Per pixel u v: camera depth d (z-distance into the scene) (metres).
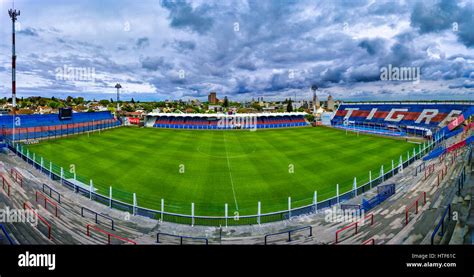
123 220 18.41
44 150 42.72
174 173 32.03
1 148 40.50
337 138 62.44
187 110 146.25
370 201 20.97
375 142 55.66
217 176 31.17
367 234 15.54
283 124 94.62
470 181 21.70
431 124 69.19
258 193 25.92
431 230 14.92
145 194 25.11
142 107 170.25
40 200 20.52
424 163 32.59
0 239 14.23
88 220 17.92
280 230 17.11
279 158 40.91
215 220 19.59
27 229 15.71
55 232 15.71
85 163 35.19
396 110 83.62
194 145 52.75
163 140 58.41
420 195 20.73
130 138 59.66
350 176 31.00
